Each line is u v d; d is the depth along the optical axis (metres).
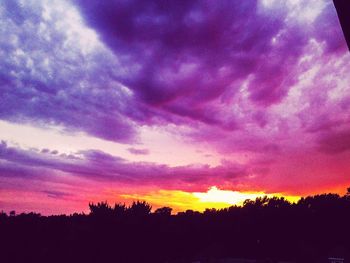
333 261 38.59
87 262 18.27
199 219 48.41
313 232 51.66
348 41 1.37
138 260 19.39
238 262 40.31
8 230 22.88
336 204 54.44
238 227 55.97
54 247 19.39
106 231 19.00
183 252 30.81
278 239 52.47
